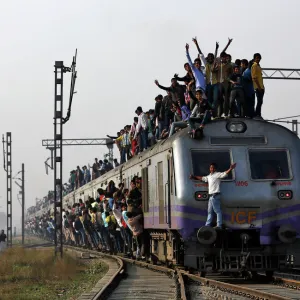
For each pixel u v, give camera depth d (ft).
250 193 131.44
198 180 132.05
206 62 152.66
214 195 128.77
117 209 212.02
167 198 142.61
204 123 136.15
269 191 131.75
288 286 120.57
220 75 149.48
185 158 133.69
